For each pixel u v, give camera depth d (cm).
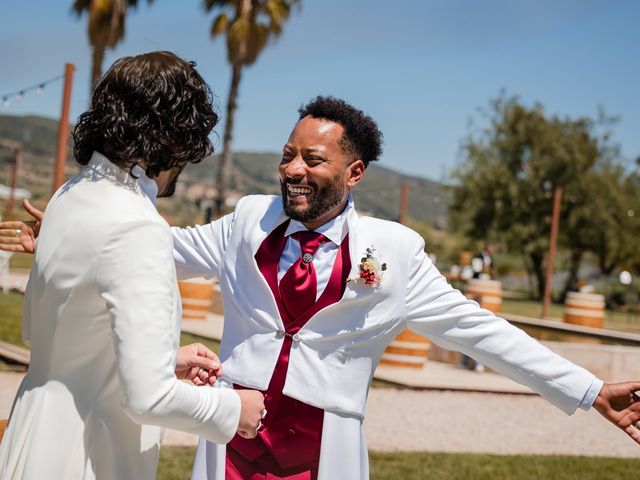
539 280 3828
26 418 211
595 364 1311
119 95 216
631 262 3825
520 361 298
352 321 293
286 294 294
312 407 290
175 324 212
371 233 300
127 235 204
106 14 2194
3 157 13575
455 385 1033
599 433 856
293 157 296
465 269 2892
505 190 3678
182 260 318
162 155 219
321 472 286
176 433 677
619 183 3656
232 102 2783
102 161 219
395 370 1116
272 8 2550
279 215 304
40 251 215
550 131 3672
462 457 681
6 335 1069
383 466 628
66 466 208
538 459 700
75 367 212
